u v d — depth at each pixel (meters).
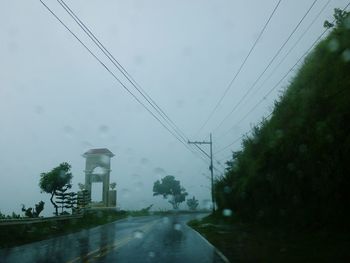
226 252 14.36
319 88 17.41
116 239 20.81
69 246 17.84
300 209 18.89
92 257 13.58
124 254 14.17
